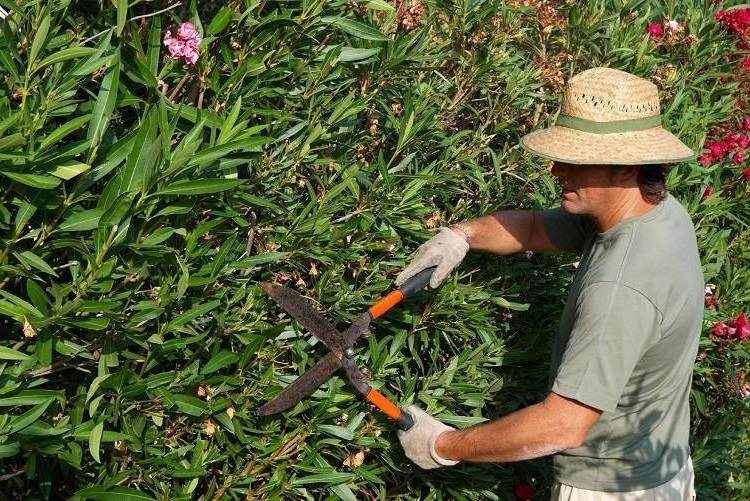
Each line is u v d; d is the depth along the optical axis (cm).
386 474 327
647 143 248
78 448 235
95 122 217
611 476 268
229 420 262
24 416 220
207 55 247
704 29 431
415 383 329
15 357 215
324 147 279
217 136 252
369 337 294
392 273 309
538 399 348
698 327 262
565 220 304
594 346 242
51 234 223
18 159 201
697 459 379
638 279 244
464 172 330
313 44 275
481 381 330
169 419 265
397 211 299
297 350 283
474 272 334
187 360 267
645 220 252
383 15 315
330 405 285
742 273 419
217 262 243
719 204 412
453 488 327
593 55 391
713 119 429
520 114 357
